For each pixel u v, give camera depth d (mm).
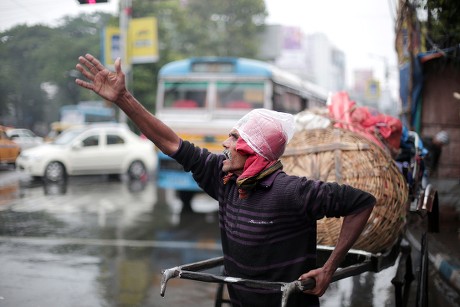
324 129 4316
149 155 17594
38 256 7141
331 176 4082
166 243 8109
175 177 11617
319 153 4199
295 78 14508
